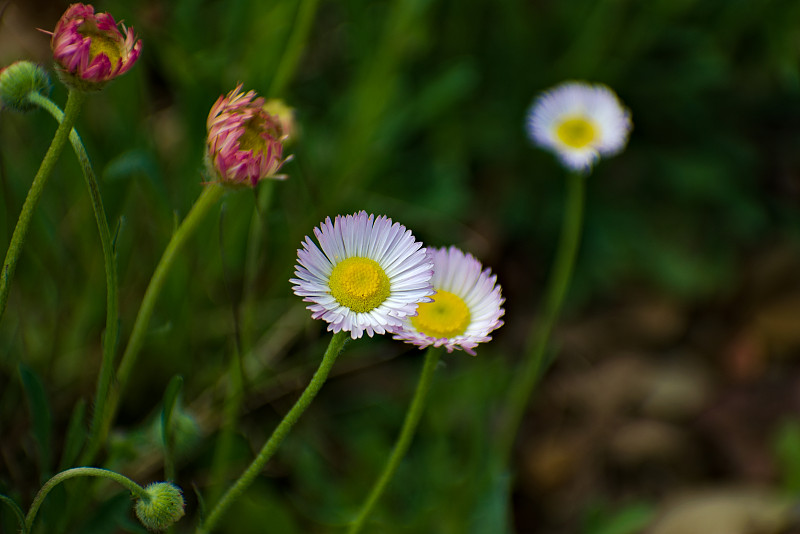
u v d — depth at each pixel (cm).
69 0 41
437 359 30
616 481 50
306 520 41
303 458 42
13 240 29
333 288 28
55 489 33
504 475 41
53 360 38
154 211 41
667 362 56
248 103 30
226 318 43
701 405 54
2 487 32
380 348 44
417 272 28
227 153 29
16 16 47
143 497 29
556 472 49
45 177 29
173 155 45
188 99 42
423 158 54
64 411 40
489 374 44
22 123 42
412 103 51
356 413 46
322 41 56
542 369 43
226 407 37
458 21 55
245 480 30
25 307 40
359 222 29
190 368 41
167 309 40
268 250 44
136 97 41
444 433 43
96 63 28
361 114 47
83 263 41
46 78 30
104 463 36
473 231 53
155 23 44
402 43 47
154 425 35
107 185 41
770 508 47
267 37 44
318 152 49
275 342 43
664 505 49
